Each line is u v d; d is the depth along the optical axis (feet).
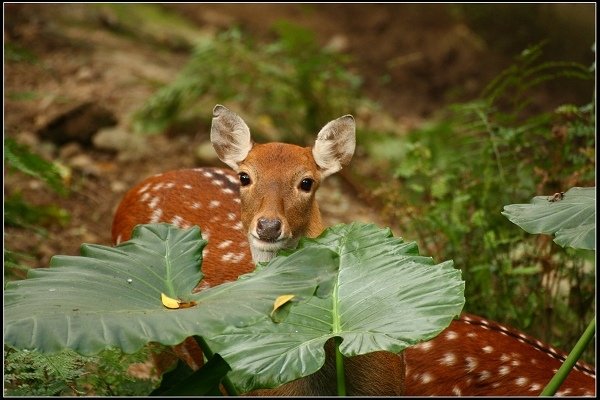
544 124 40.11
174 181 36.81
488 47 79.41
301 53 61.41
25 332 18.70
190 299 20.76
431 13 82.58
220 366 20.42
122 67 64.08
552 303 35.22
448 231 36.27
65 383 24.95
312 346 21.85
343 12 83.82
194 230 23.32
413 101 73.97
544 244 34.83
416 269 23.44
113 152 53.83
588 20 76.48
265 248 28.94
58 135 53.01
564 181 35.42
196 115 58.65
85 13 69.41
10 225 41.34
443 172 42.88
